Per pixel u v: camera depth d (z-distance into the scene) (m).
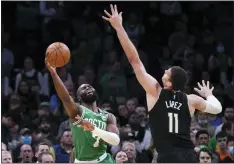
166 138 12.59
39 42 31.44
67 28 31.83
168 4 32.59
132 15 31.56
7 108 26.83
